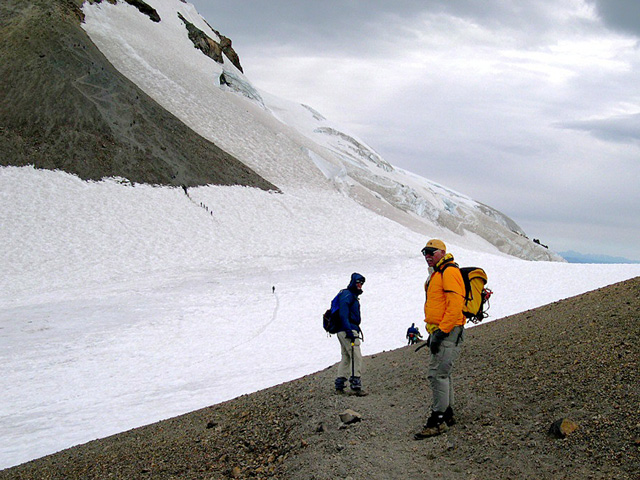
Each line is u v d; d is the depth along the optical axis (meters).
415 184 126.88
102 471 6.23
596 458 4.11
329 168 91.50
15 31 68.00
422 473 4.54
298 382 9.09
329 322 7.39
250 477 5.16
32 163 54.47
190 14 131.88
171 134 69.19
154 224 52.81
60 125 59.19
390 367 8.68
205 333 26.75
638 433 4.20
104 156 59.09
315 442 5.59
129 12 106.12
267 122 99.25
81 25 89.25
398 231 69.00
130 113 66.38
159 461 6.13
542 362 6.39
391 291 39.69
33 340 24.14
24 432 12.59
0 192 49.62
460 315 5.25
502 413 5.34
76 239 46.50
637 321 6.81
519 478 4.14
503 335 8.66
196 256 48.50
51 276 39.59
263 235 57.66
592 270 45.94
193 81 94.25
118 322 28.11
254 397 8.66
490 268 46.72
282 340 25.64
